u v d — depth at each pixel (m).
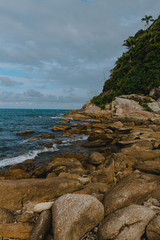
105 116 35.38
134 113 27.03
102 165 7.50
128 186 4.05
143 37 52.09
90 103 56.44
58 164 7.79
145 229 2.91
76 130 19.42
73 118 41.19
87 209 3.07
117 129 19.36
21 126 27.38
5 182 4.04
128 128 18.08
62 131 21.27
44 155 10.44
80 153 10.31
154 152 8.29
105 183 5.39
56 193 4.20
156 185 4.20
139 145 9.53
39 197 3.98
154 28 51.12
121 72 54.31
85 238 2.92
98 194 4.29
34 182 4.14
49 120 40.94
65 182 4.46
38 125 29.14
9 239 2.91
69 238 2.72
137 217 2.97
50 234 3.03
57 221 2.93
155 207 3.45
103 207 3.38
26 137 16.98
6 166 8.34
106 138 13.49
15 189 3.82
